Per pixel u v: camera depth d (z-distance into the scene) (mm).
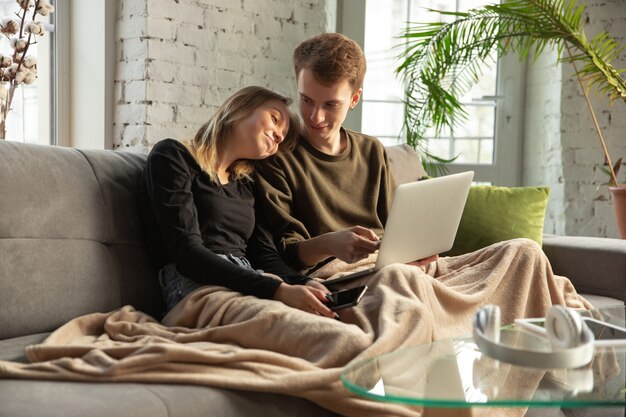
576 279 2395
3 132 2406
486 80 4004
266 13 3217
